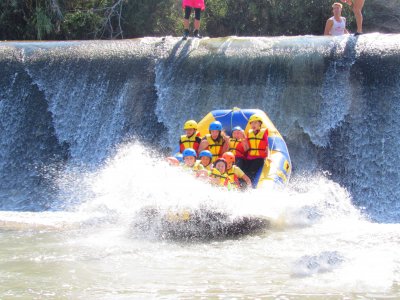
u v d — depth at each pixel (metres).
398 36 17.47
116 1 28.61
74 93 18.80
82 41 20.02
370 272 7.82
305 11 30.33
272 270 8.05
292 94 17.11
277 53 17.62
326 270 7.96
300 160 16.59
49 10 26.97
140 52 18.89
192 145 13.57
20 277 7.90
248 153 13.82
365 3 30.58
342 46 17.28
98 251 9.34
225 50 18.20
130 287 7.41
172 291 7.21
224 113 14.85
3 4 26.77
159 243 9.98
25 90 19.12
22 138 18.75
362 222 12.14
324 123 16.70
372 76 16.59
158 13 29.81
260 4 30.55
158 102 18.05
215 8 31.17
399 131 16.05
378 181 15.84
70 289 7.35
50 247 9.59
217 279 7.69
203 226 10.54
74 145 18.42
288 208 12.02
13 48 19.83
